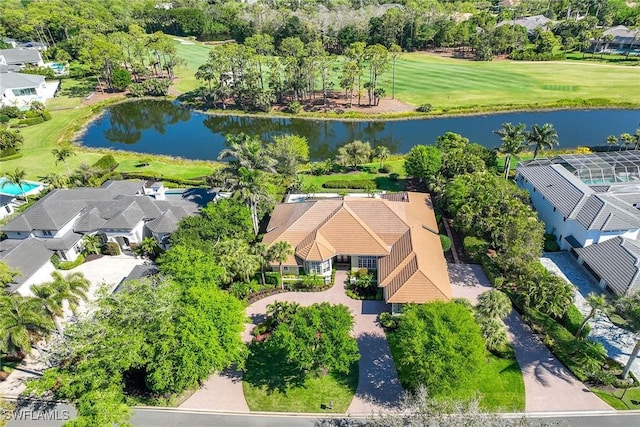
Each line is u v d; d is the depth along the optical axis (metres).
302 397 47.03
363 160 96.12
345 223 64.31
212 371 45.66
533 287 53.56
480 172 75.56
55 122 133.50
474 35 182.88
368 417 44.53
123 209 72.38
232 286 60.72
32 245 67.00
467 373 41.69
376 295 60.03
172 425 44.75
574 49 184.12
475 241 65.50
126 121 138.12
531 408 44.44
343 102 141.25
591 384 46.62
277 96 147.00
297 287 62.16
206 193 81.00
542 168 79.06
